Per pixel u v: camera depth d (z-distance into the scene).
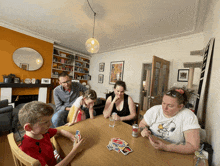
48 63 4.06
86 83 6.16
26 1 1.99
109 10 2.09
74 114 1.33
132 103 1.54
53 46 4.25
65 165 0.58
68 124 1.09
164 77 3.06
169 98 0.80
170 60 3.23
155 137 0.90
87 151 0.71
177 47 3.11
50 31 3.31
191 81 2.33
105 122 1.20
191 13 2.02
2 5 2.14
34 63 3.67
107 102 1.60
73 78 5.22
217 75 0.99
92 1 1.87
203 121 1.30
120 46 4.29
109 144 0.79
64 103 2.03
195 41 2.78
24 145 0.60
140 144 0.81
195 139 0.73
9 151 1.54
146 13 2.12
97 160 0.63
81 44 4.34
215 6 1.32
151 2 1.81
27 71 3.58
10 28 3.13
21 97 3.62
